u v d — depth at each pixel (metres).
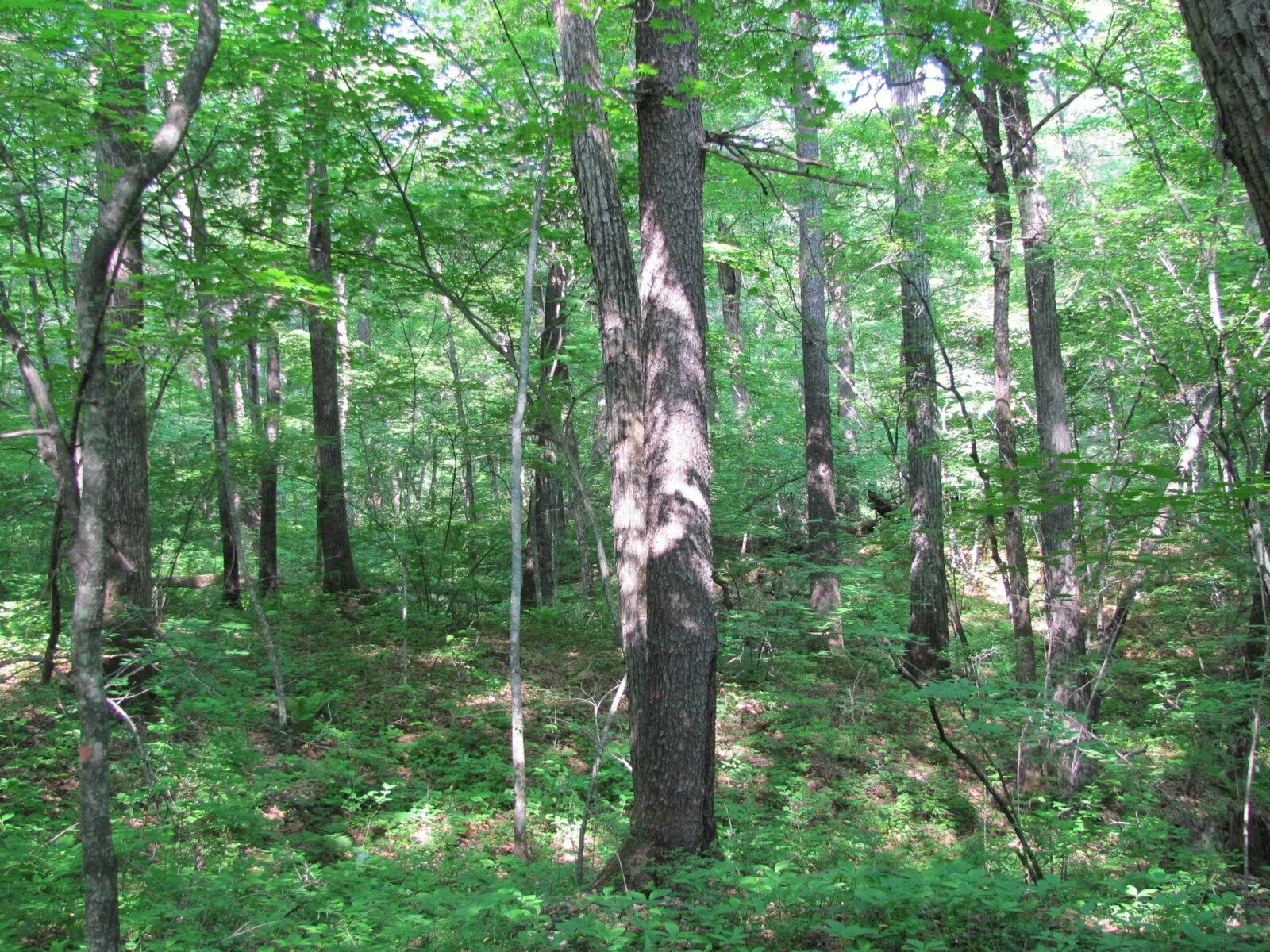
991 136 8.78
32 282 6.34
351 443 15.46
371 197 8.40
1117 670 8.76
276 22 6.34
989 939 3.86
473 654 10.74
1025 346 14.28
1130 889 4.28
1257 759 7.39
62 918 4.28
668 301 5.74
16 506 10.88
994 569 16.73
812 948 3.93
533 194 8.51
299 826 6.37
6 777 6.03
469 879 5.33
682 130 5.85
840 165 10.43
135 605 7.65
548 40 8.42
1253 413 8.98
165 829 5.04
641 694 5.66
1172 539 4.41
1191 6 2.19
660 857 5.32
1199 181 7.52
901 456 18.17
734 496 15.93
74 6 4.76
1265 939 3.81
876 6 5.48
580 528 14.27
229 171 7.51
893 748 9.19
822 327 13.61
